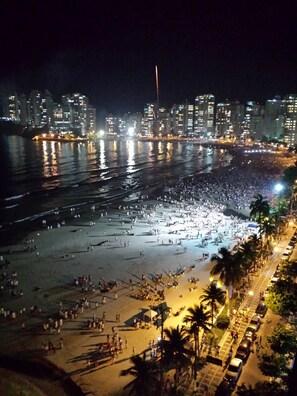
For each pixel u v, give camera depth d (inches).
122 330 1962.4
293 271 2096.5
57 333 1942.7
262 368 1443.2
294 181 4896.7
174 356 1416.1
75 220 4141.2
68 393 1517.0
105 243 3361.2
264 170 7652.6
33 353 1781.5
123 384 1556.3
